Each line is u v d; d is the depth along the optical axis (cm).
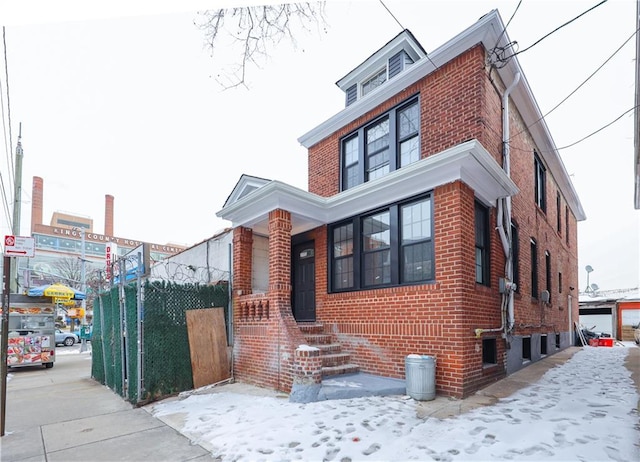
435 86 786
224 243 1027
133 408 648
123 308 770
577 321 1827
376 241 812
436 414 519
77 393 805
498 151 792
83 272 2228
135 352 701
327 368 714
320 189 1036
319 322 898
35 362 1257
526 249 993
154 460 413
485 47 736
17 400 744
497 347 757
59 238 4325
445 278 654
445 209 671
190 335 766
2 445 477
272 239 799
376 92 879
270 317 755
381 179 750
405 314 704
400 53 970
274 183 764
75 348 2319
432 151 775
